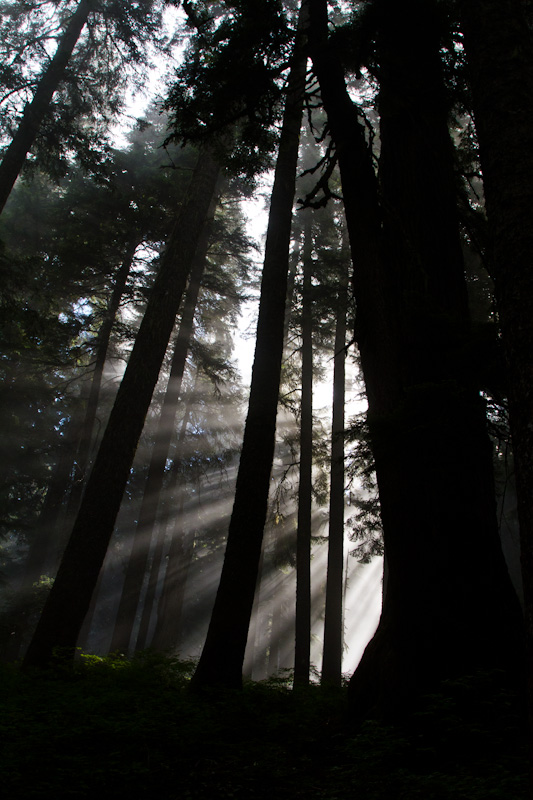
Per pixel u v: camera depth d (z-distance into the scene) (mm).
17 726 4879
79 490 19391
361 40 7152
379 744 4215
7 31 13578
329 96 7566
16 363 20188
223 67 7566
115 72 15367
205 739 5020
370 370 6391
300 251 20094
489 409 5152
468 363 4875
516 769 3633
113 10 14172
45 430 20984
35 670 8203
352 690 5492
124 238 19172
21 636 17766
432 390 4621
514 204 3311
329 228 19703
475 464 5484
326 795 3648
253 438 8578
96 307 21000
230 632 7445
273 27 7480
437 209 6723
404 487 5527
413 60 6973
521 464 2729
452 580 5109
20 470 20250
